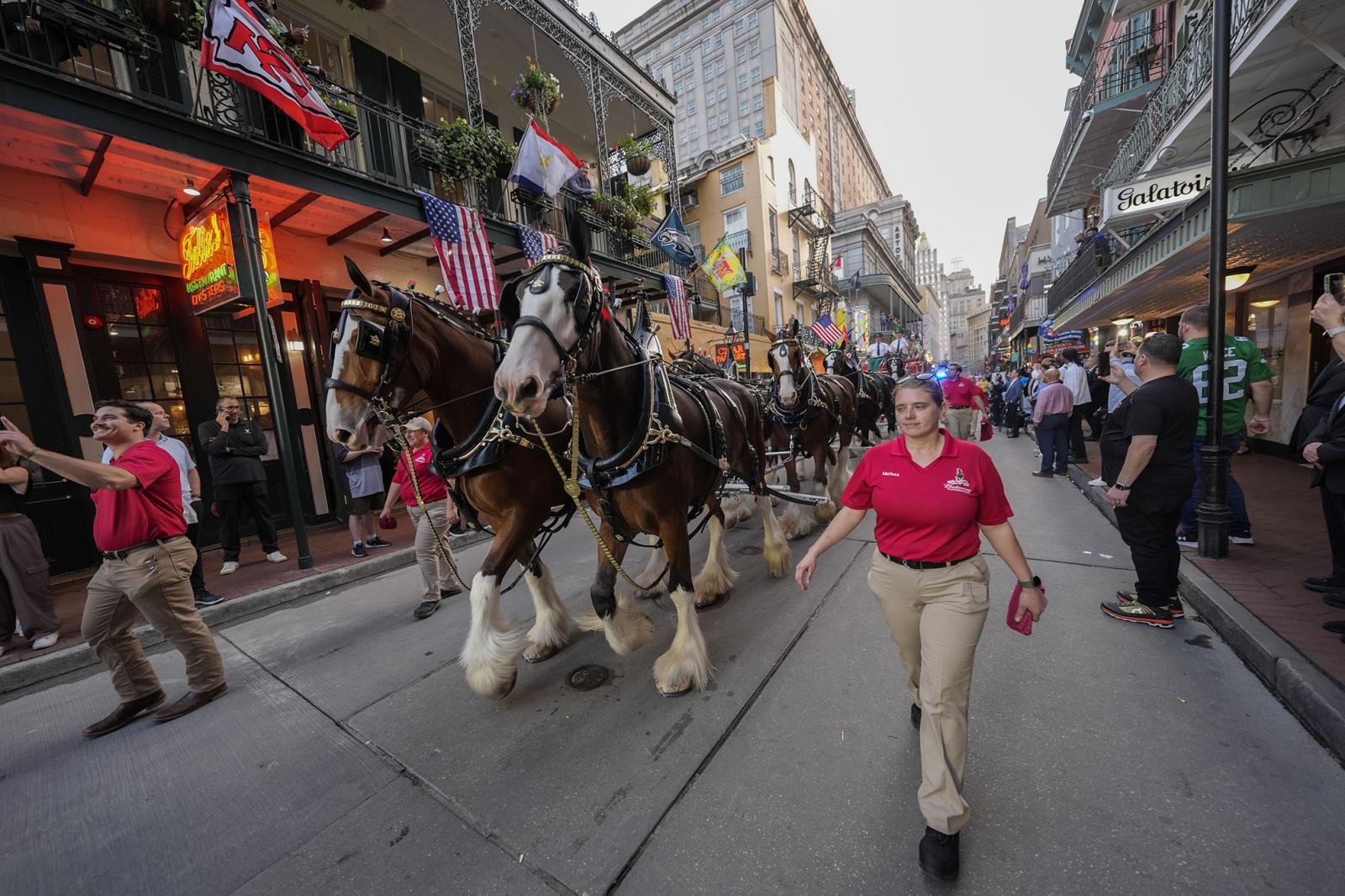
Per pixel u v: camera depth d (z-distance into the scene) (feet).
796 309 83.71
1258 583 11.50
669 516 9.31
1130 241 38.40
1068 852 5.87
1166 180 19.77
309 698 10.42
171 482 9.86
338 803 7.52
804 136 92.07
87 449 18.90
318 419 25.20
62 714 10.35
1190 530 14.83
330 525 25.14
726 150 76.07
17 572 12.26
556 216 32.96
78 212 18.88
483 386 10.05
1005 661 9.95
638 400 8.96
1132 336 42.68
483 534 21.79
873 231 127.75
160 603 9.71
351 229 24.12
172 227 20.88
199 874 6.44
